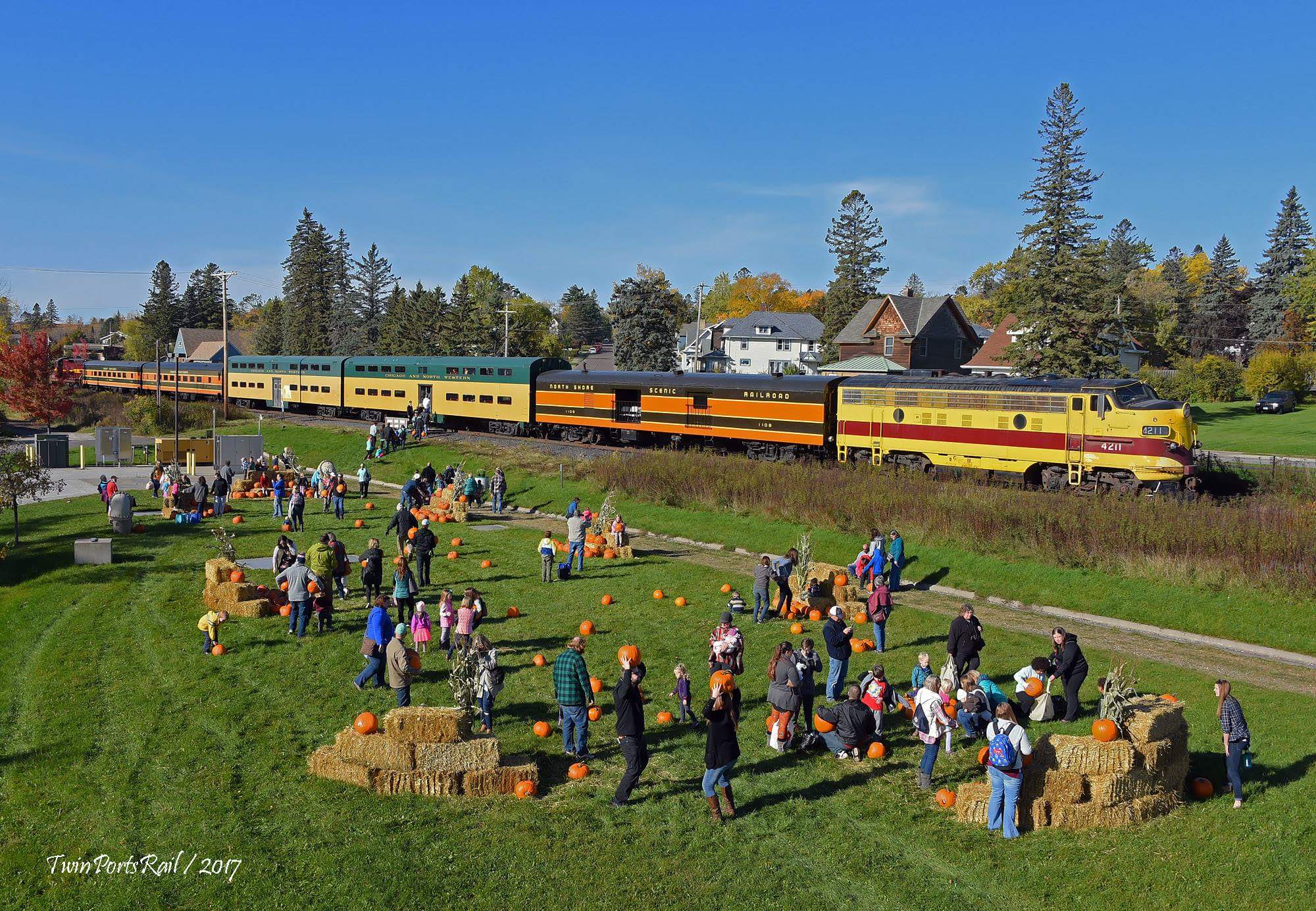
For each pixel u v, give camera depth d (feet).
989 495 98.48
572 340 580.71
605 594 83.51
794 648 67.21
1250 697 57.57
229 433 220.64
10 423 274.98
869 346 270.05
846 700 54.03
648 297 293.23
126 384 325.21
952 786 45.83
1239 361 340.18
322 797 44.62
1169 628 74.28
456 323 329.31
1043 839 40.93
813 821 42.96
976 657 56.18
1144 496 92.89
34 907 36.47
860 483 110.52
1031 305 194.08
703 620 75.31
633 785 44.14
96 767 48.26
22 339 253.24
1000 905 36.65
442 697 57.62
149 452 207.31
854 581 87.51
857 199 347.36
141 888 37.42
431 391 209.67
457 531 116.57
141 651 67.36
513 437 189.37
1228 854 39.11
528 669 63.36
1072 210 193.57
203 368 289.94
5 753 50.49
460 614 64.18
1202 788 44.45
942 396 123.13
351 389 231.30
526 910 36.29
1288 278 301.84
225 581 80.38
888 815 43.32
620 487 133.18
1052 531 89.10
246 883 37.58
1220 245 430.20
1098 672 62.18
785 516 111.34
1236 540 79.20
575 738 48.98
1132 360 240.94
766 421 146.72
